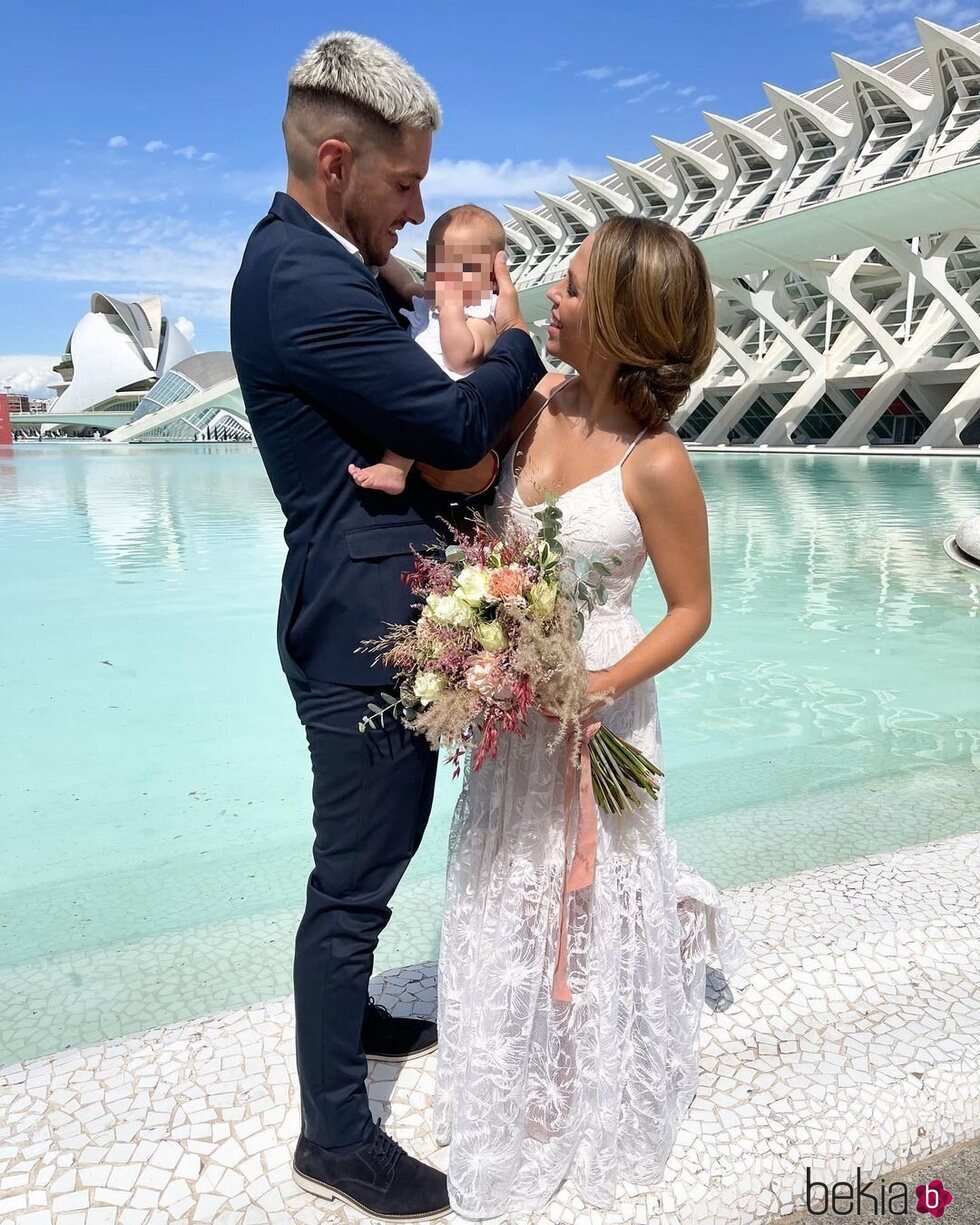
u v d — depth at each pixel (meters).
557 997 1.47
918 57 48.12
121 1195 1.45
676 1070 1.58
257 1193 1.46
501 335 1.47
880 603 7.10
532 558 1.37
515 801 1.49
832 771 3.81
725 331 46.59
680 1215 1.49
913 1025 1.85
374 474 1.33
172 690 5.14
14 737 4.44
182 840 3.31
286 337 1.27
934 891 2.30
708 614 1.50
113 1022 2.20
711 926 1.85
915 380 34.72
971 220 28.41
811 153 37.97
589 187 46.00
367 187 1.33
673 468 1.43
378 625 1.35
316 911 1.45
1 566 9.21
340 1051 1.45
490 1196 1.46
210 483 20.00
